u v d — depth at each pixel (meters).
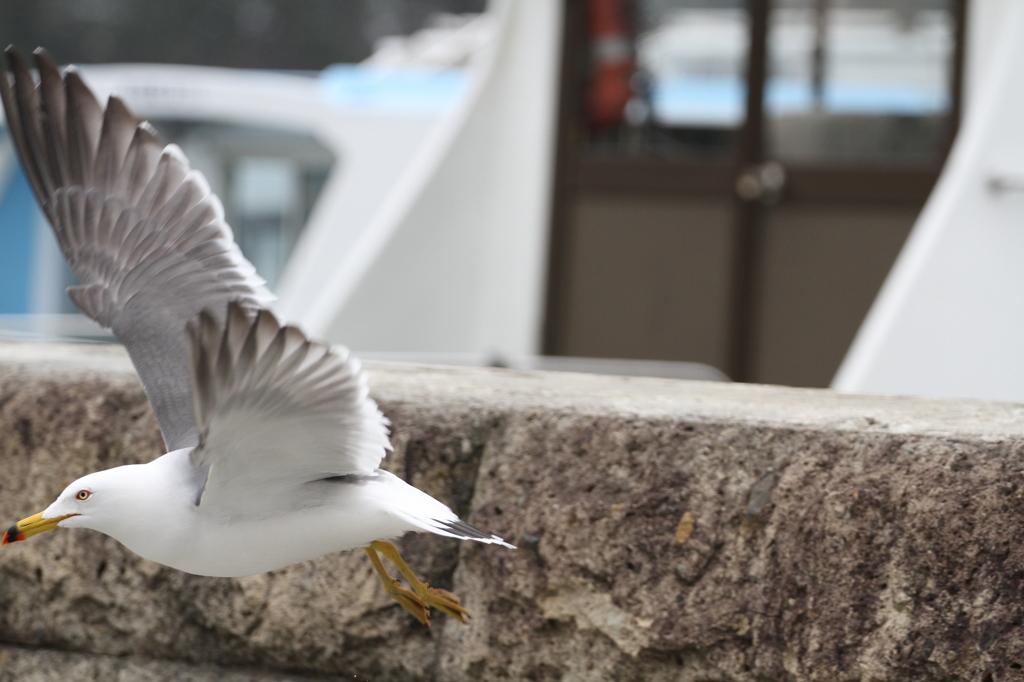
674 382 7.81
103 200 5.66
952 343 11.41
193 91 18.59
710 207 14.48
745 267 14.33
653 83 14.70
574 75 14.85
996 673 5.63
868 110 14.12
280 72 55.09
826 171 14.10
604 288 14.76
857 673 5.81
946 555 5.72
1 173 20.05
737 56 14.45
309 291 16.91
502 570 6.36
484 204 15.16
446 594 5.73
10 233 20.30
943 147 13.85
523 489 6.39
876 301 13.99
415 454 6.55
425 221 14.95
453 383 7.19
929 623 5.73
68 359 7.62
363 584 6.53
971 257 11.48
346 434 4.68
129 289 5.57
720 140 14.51
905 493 5.79
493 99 15.13
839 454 5.95
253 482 4.74
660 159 14.62
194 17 54.97
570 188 14.84
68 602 6.97
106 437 6.97
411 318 14.97
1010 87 11.72
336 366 4.43
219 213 5.56
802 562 5.92
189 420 5.13
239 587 6.70
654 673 6.16
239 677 6.74
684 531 6.09
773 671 5.95
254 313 5.37
